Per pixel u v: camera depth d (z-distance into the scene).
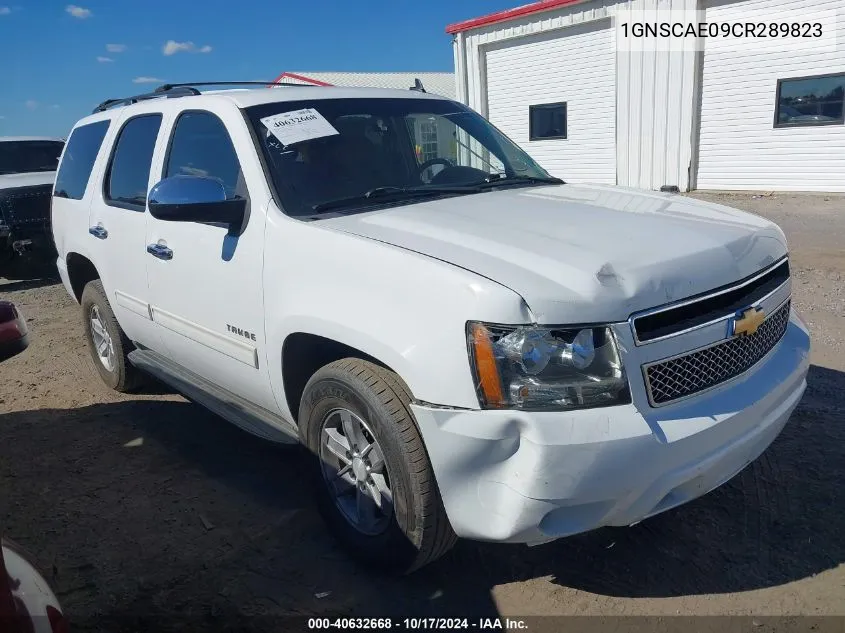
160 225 3.84
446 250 2.57
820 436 3.94
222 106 3.61
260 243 3.13
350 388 2.71
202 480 3.88
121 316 4.61
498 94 18.62
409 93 4.21
